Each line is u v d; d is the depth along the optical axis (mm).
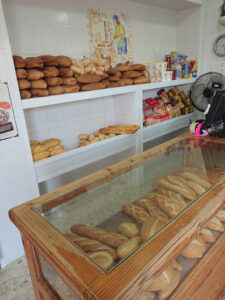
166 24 2938
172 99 2943
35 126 2045
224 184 990
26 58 1725
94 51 2266
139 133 2432
